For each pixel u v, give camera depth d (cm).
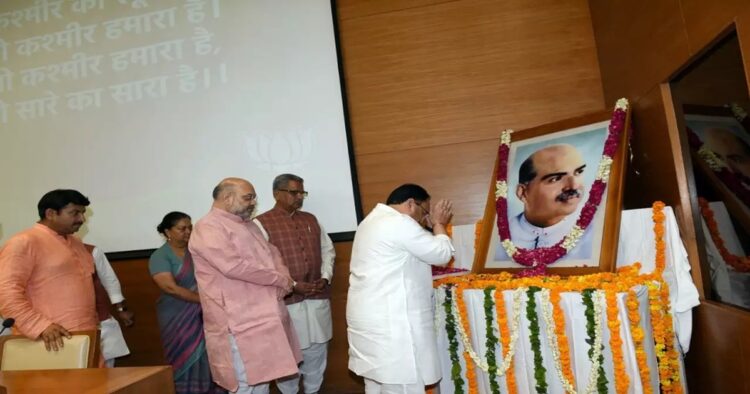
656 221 207
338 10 339
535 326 202
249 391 223
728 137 166
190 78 351
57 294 225
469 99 317
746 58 149
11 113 380
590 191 226
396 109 326
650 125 229
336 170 328
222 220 225
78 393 131
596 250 216
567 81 307
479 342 221
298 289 269
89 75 369
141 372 148
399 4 330
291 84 337
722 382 191
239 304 221
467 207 313
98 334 190
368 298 209
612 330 181
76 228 239
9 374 155
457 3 323
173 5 360
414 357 204
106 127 362
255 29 344
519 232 250
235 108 344
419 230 211
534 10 313
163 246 288
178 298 278
